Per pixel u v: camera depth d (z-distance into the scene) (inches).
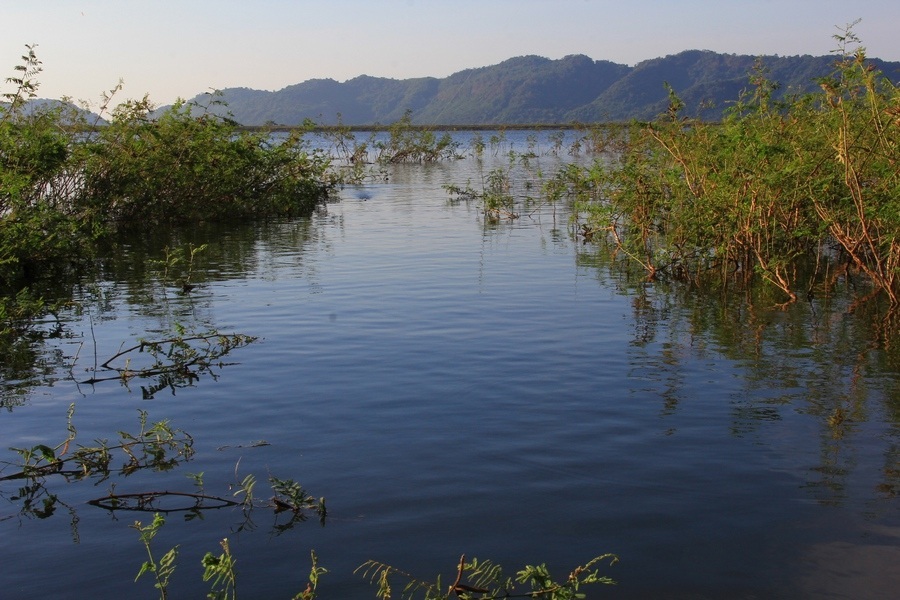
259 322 394.0
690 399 279.3
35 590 172.6
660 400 278.5
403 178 1376.7
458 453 236.2
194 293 466.6
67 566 182.1
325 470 227.1
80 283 505.0
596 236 652.7
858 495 207.8
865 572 173.9
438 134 4207.7
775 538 187.6
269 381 305.4
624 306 420.2
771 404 273.7
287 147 917.2
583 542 187.0
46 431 263.6
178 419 270.1
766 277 447.2
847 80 405.7
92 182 723.4
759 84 488.7
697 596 166.7
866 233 414.3
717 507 202.1
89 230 647.8
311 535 192.9
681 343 349.4
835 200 466.3
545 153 2127.2
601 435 248.2
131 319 407.5
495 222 774.5
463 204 952.9
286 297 449.4
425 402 279.3
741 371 310.0
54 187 690.8
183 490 219.0
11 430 264.8
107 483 224.7
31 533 197.6
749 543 185.6
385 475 222.8
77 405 286.5
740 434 247.9
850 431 249.8
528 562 179.2
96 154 723.4
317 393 290.7
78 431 262.5
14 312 408.2
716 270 505.7
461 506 204.4
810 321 384.8
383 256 582.6
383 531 193.5
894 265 411.5
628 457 231.8
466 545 186.7
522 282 483.2
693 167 516.4
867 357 326.3
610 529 192.2
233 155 831.1
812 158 447.2
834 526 192.5
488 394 286.5
